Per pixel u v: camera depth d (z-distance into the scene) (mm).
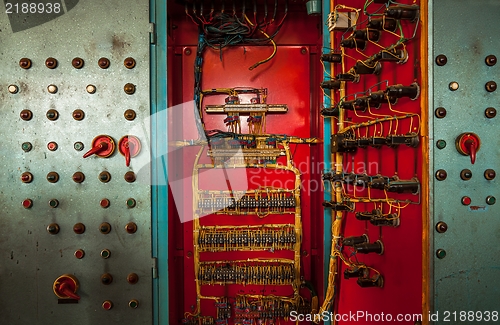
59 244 1784
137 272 1811
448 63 1414
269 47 2510
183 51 2486
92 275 1797
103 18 1794
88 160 1785
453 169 1408
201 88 2492
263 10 2465
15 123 1763
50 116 1754
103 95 1790
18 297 1776
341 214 2098
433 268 1352
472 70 1419
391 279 1588
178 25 2490
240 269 2375
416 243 1399
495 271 1416
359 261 1968
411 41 1428
